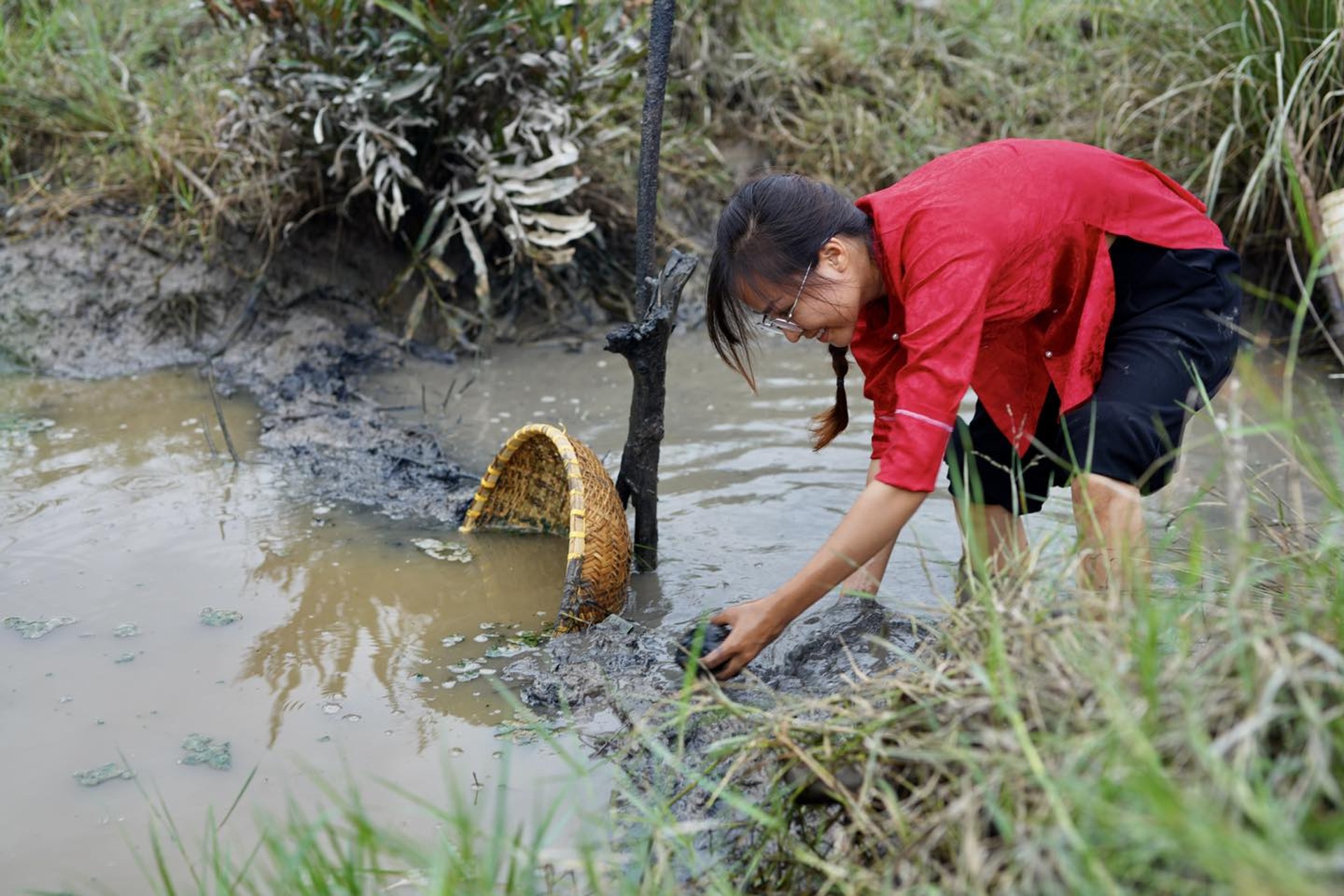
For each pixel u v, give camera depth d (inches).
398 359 184.4
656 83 110.8
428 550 129.2
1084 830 57.2
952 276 83.4
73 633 111.3
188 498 139.7
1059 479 109.5
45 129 195.8
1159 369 92.8
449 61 173.3
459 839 84.7
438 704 101.7
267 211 182.5
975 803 62.0
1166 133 185.9
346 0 170.6
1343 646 64.9
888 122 222.7
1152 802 53.1
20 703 100.7
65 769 92.6
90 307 182.2
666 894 71.9
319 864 75.0
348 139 174.7
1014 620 73.5
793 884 74.1
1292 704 61.4
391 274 194.2
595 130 196.7
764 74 227.6
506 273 192.9
